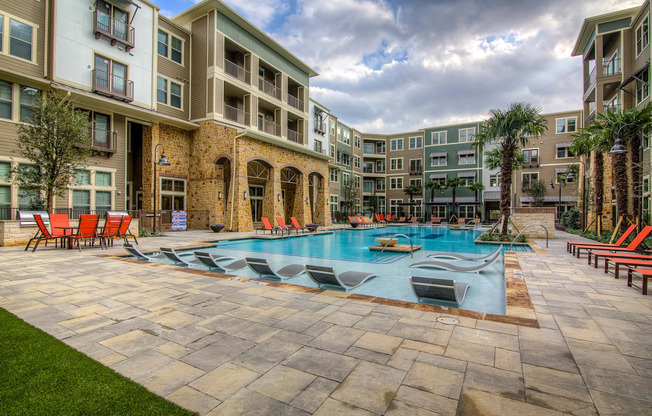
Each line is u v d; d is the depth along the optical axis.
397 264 9.48
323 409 2.18
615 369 2.75
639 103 18.64
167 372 2.70
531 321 3.92
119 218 11.38
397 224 34.94
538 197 33.19
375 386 2.47
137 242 12.68
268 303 4.67
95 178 17.03
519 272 7.12
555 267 7.78
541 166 36.16
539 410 2.16
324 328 3.70
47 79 14.99
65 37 15.57
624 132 12.73
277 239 16.89
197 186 21.61
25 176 11.83
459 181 38.59
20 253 9.59
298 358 2.96
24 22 14.38
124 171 18.34
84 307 4.47
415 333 3.54
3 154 13.58
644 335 3.51
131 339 3.39
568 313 4.25
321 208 28.77
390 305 4.57
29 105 14.40
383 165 47.50
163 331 3.62
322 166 28.69
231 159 20.03
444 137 42.66
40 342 3.23
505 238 14.97
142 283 5.87
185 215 20.58
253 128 24.27
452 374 2.65
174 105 21.28
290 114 29.59
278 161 23.11
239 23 23.16
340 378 2.60
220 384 2.51
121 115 18.28
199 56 21.95
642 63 18.39
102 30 16.67
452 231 25.00
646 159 17.78
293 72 29.47
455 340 3.36
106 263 7.92
